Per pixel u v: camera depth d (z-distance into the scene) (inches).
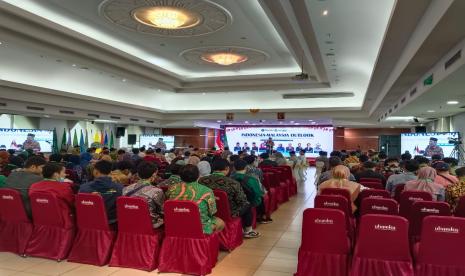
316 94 804.6
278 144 995.3
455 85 325.1
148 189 184.1
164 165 383.9
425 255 138.5
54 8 374.9
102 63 523.2
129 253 178.7
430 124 774.5
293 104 890.1
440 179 236.2
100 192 187.3
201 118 962.1
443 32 231.3
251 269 182.5
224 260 195.3
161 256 175.0
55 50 433.1
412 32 288.8
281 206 363.3
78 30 441.7
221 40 473.1
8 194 192.7
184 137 1195.3
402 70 349.7
